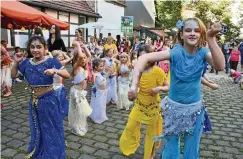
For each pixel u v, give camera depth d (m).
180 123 2.46
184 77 2.33
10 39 11.93
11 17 6.58
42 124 3.20
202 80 3.07
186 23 2.23
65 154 3.72
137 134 3.77
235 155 4.05
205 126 2.79
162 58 2.25
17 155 3.77
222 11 30.03
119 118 5.61
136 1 35.22
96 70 5.19
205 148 4.25
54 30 6.37
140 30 33.50
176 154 2.60
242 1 31.69
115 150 4.03
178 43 2.41
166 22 34.97
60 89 4.54
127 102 6.20
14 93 7.55
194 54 2.32
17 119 5.29
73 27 17.80
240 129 5.22
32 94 3.21
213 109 6.69
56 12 15.66
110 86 6.61
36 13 7.36
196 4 31.02
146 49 3.56
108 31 22.98
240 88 9.87
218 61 2.07
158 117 3.50
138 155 3.89
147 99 3.47
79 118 4.54
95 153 3.92
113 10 24.19
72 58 4.90
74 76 4.59
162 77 3.39
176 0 32.97
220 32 2.01
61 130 3.32
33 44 3.06
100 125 5.13
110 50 6.64
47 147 3.22
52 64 3.13
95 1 20.84
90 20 20.22
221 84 10.84
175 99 2.46
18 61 3.24
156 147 3.71
